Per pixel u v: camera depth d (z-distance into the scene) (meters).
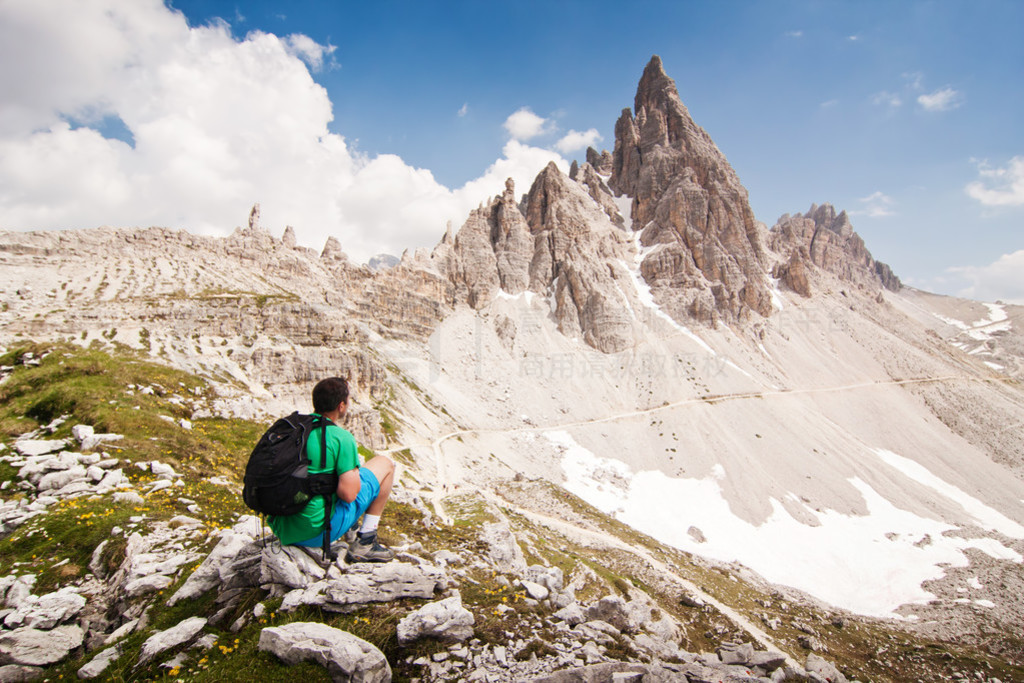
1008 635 64.62
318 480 8.24
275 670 8.09
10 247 68.88
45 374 32.56
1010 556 95.00
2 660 9.80
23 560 14.02
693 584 57.12
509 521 50.62
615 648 11.94
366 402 77.75
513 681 9.16
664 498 104.19
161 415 31.69
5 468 19.84
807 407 163.00
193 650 8.97
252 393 52.28
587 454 117.31
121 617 11.36
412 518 26.38
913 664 49.31
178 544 14.48
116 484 19.39
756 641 43.22
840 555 90.75
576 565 36.78
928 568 88.06
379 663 8.38
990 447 160.62
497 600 12.68
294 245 121.19
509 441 108.81
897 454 147.88
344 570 10.29
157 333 56.88
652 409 148.00
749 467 118.88
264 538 10.38
